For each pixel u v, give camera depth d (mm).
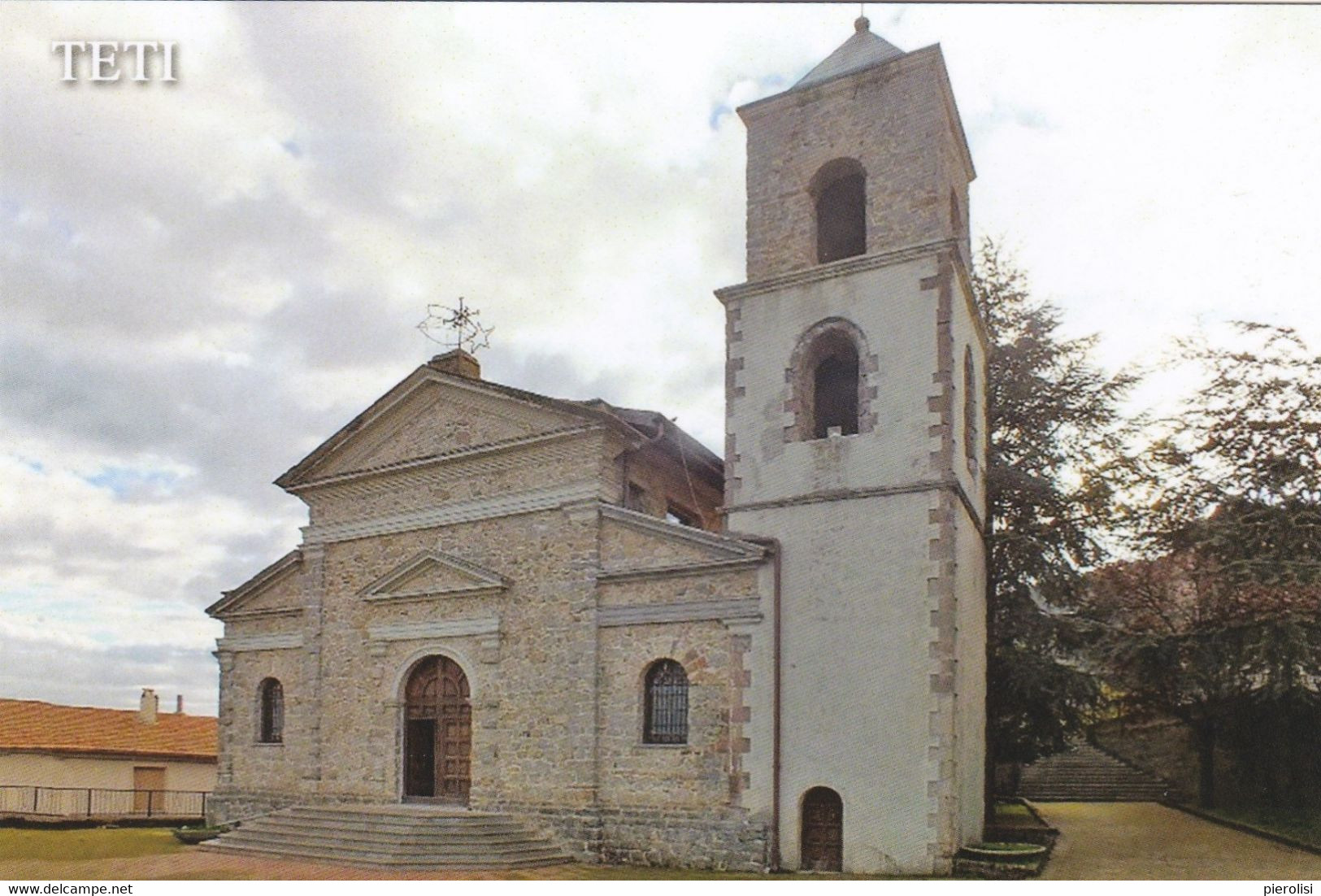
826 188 21219
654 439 20422
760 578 18047
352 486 23344
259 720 24016
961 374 19031
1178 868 17109
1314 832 20312
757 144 20859
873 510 17781
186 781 32344
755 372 19609
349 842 18250
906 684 16875
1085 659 24844
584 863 18188
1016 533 23469
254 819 20562
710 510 24547
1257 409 22625
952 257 18281
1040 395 25172
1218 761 25359
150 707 33969
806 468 18641
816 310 19281
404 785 21266
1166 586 25250
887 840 16469
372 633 22172
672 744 18234
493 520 21047
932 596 16984
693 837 17609
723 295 20266
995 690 22766
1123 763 31562
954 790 16469
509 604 20406
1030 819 23312
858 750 16938
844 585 17703
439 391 22359
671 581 18766
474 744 20219
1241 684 22406
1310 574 19672
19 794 27938
